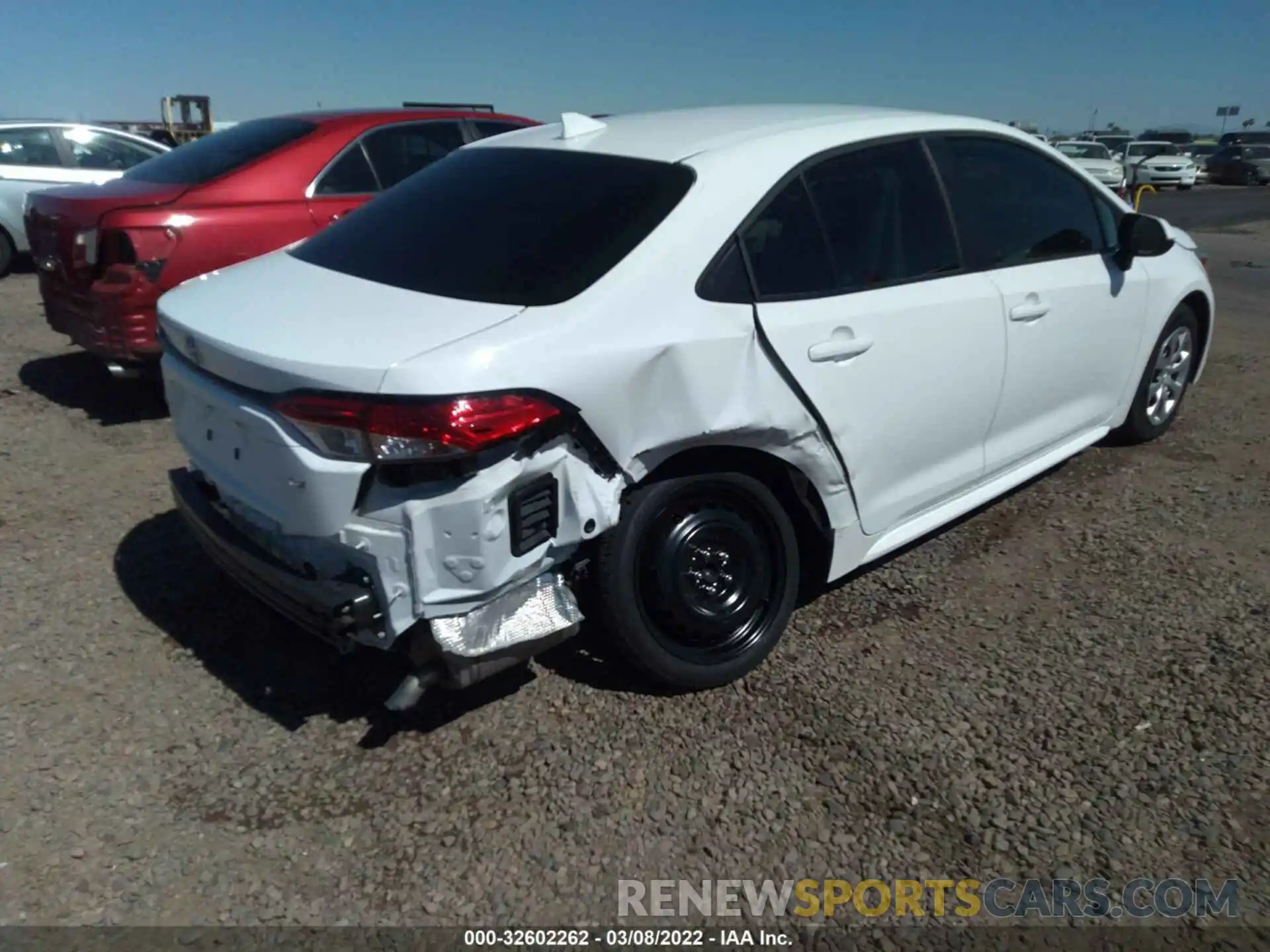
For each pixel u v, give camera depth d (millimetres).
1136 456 5238
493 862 2607
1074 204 4418
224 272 3508
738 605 3271
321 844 2656
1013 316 3908
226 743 3025
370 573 2641
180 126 22234
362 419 2496
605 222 3043
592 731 3086
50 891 2490
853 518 3506
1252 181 32469
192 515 3174
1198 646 3527
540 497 2695
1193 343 5410
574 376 2664
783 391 3117
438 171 3779
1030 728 3113
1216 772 2926
